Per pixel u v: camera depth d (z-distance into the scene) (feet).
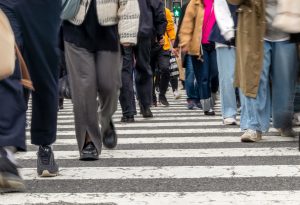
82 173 24.30
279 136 34.12
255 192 20.80
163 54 59.82
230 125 41.52
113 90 26.91
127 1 25.71
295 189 21.20
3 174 19.89
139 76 48.29
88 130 26.91
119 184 22.29
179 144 32.48
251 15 30.45
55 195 20.58
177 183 22.33
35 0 20.95
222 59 40.57
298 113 36.17
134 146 31.91
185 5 53.83
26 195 20.51
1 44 18.34
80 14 25.35
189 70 58.54
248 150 29.63
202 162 26.53
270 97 32.81
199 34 47.11
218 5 34.83
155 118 48.73
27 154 29.48
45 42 21.26
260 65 30.91
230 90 41.24
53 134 23.09
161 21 49.21
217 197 20.13
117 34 26.27
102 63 26.20
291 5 25.11
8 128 19.63
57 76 22.15
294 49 31.37
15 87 19.85
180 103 70.79
